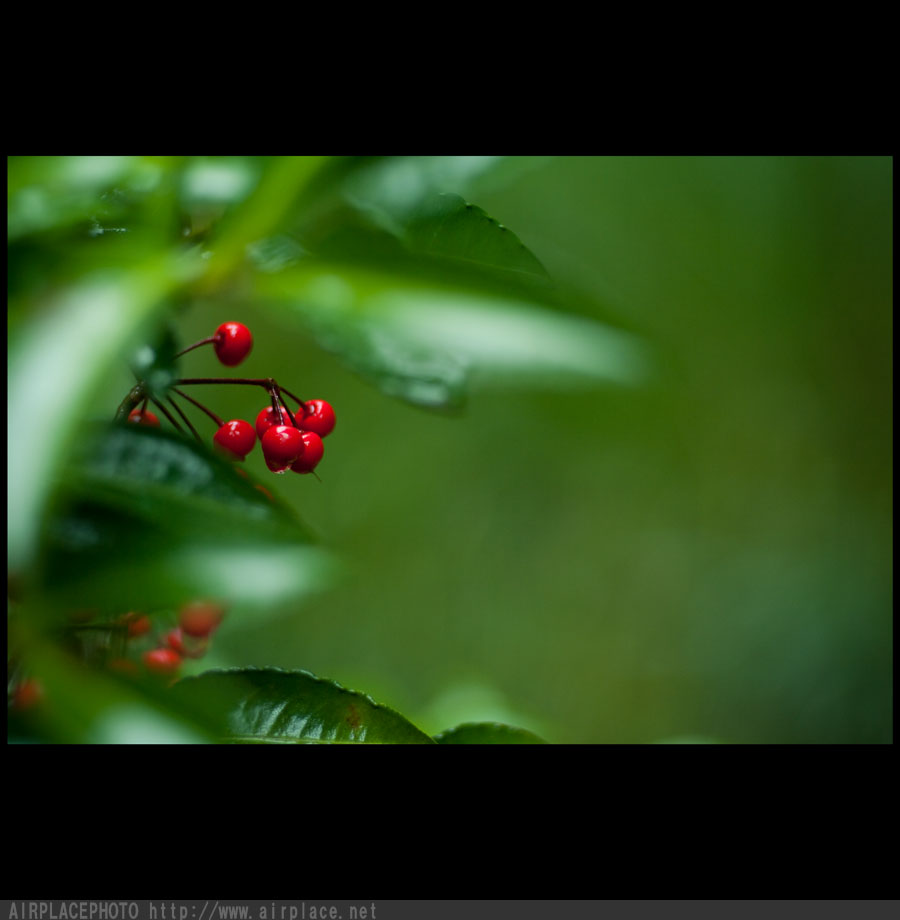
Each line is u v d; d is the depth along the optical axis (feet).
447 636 6.64
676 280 6.23
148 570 1.78
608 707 6.60
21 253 2.00
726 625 6.61
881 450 6.73
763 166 6.32
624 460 6.89
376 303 2.06
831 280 6.57
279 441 2.14
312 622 6.26
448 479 6.93
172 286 1.99
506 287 2.06
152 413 2.12
